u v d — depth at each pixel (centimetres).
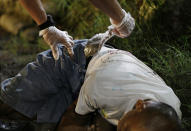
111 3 254
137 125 198
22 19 637
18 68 464
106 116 233
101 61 253
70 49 269
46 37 270
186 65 336
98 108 239
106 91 230
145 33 401
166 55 365
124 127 204
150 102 206
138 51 377
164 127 194
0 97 282
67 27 507
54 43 268
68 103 276
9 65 477
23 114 276
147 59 370
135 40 392
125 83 232
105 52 265
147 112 199
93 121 243
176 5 416
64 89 278
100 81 234
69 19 517
